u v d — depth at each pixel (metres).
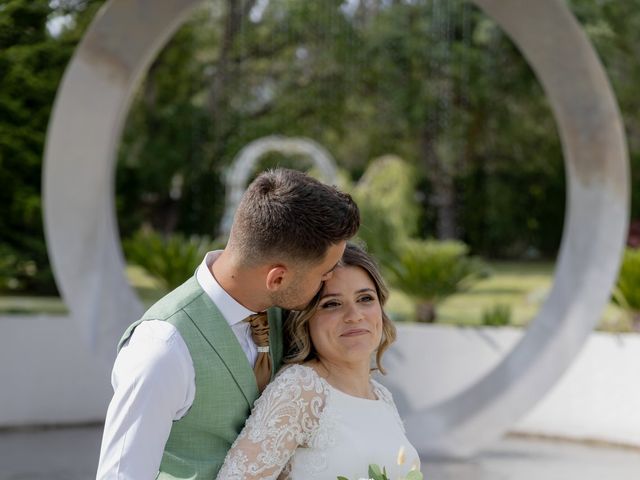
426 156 17.30
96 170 5.06
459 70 16.72
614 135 4.77
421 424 5.05
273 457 1.67
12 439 5.59
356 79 17.08
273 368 1.77
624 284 6.13
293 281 1.63
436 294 8.76
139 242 9.13
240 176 12.72
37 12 8.70
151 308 1.68
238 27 16.64
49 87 9.75
